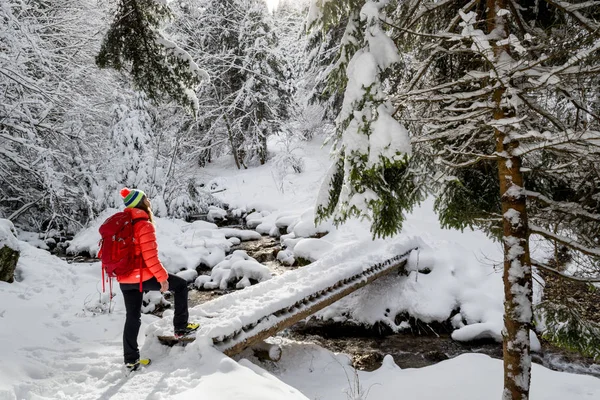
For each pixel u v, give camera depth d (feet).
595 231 11.46
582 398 12.43
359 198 11.27
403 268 25.08
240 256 31.42
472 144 13.01
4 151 30.86
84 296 18.72
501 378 13.53
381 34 11.27
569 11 9.79
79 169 37.63
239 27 69.10
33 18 32.37
